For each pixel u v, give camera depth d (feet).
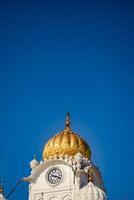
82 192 328.49
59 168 352.28
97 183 362.74
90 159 373.20
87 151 370.12
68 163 349.41
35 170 354.54
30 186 354.33
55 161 352.90
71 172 347.77
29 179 354.13
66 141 366.02
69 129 381.40
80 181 343.46
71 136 371.56
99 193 327.26
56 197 345.10
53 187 348.59
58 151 363.15
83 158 357.20
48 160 352.69
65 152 361.92
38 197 349.61
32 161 364.17
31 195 351.87
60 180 348.59
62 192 344.90
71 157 358.02
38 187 352.49
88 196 324.60
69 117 387.96
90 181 336.29
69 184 344.90
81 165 349.82
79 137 374.63
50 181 351.25
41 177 354.95
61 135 372.79
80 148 365.40
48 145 369.91
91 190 327.26
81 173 343.87
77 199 328.29
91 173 347.15
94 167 361.10
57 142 366.84
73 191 340.80
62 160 350.64
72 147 363.56
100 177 364.99
